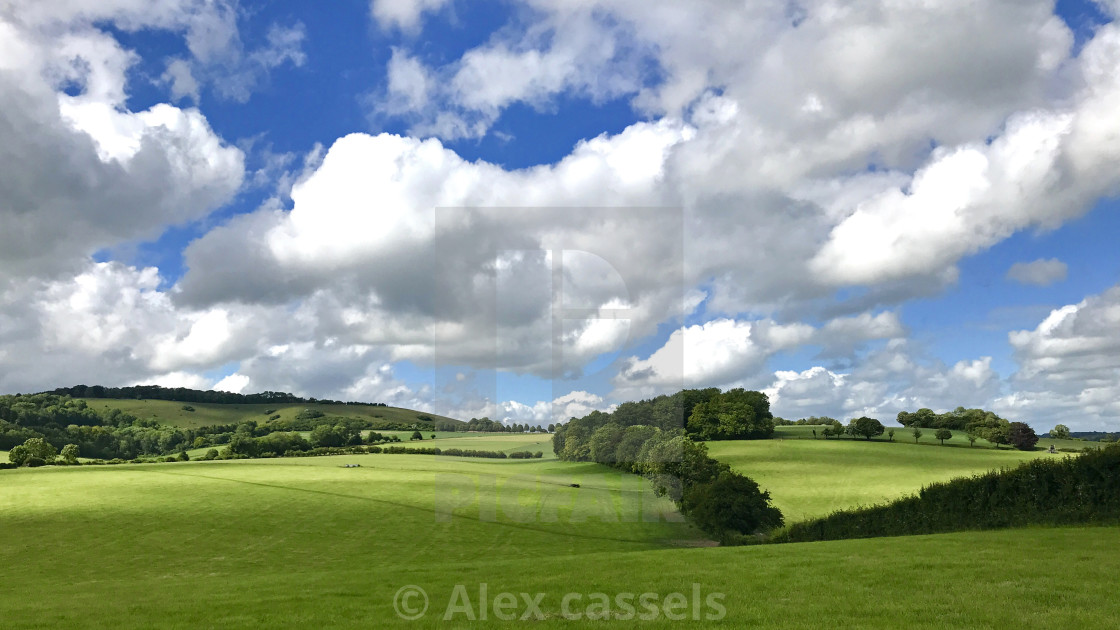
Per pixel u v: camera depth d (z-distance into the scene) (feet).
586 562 46.57
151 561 135.95
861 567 44.55
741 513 95.45
